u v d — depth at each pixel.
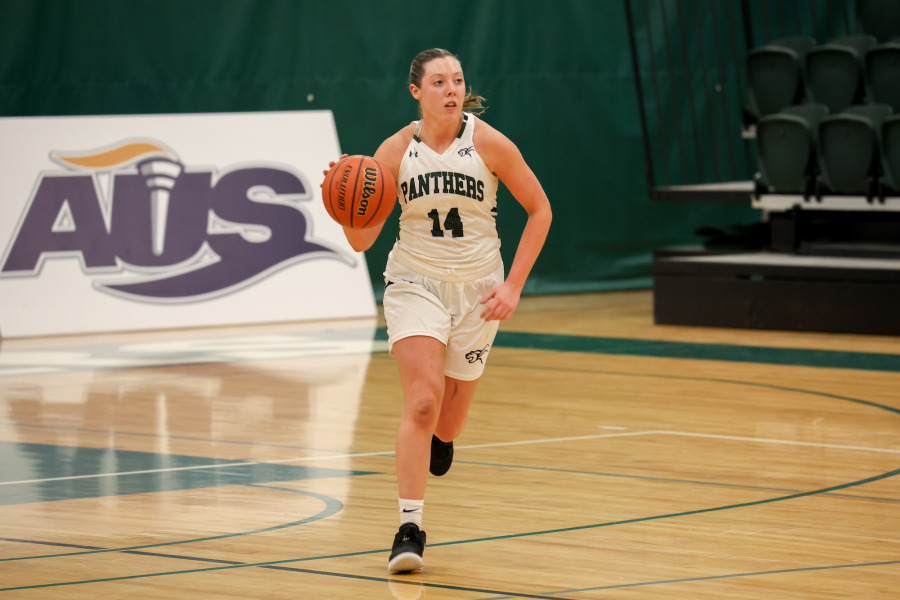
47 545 9.19
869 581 8.27
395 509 10.30
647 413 14.54
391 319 8.88
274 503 10.49
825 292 21.03
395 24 26.45
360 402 15.27
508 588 8.12
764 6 27.56
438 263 8.83
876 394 15.66
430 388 8.59
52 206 22.06
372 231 8.95
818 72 23.81
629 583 8.23
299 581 8.29
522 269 8.83
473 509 10.28
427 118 8.89
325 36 26.00
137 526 9.75
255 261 23.44
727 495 10.73
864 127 21.02
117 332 22.05
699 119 29.34
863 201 21.61
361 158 8.90
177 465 11.95
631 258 29.03
